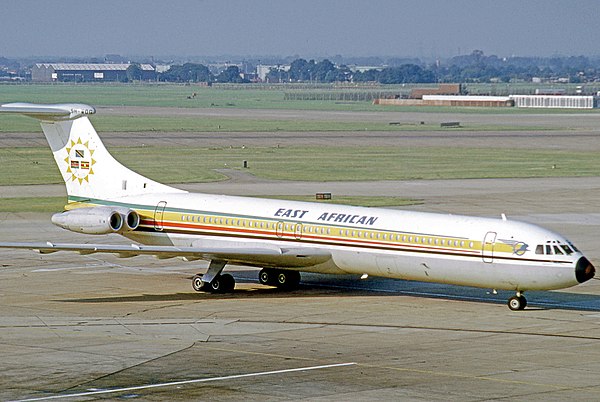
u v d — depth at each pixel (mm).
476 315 106688
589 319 104625
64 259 145750
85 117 134125
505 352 88562
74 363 83750
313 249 118312
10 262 142625
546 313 108000
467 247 108500
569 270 103938
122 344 91438
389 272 114688
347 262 116750
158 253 114375
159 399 72438
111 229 126062
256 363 83875
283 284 124812
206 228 125688
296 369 81688
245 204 124875
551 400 72250
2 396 73250
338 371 81062
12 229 170250
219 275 121000
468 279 109500
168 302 114375
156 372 80625
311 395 73562
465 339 94312
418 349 89750
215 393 74125
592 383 77188
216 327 99938
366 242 114688
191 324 101500
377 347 90562
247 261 118875
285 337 95062
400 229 112875
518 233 106875
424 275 112125
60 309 109562
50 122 136000
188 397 72938
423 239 111125
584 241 160250
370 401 71750
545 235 106250
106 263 143250
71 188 137000
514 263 106062
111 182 134000
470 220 110688
